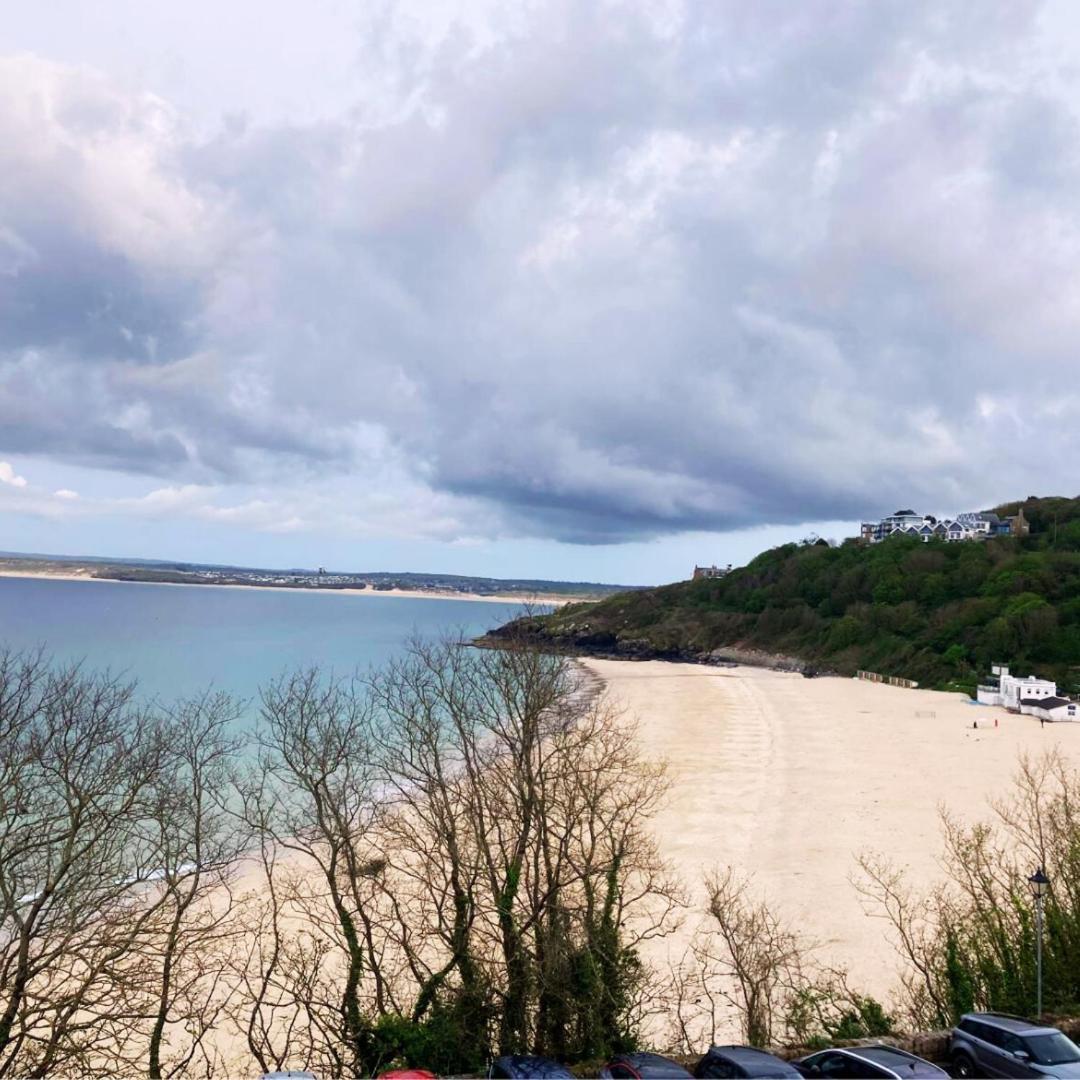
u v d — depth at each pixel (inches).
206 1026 610.5
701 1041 757.9
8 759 623.8
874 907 1230.3
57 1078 549.3
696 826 1675.7
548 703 903.7
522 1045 634.8
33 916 557.3
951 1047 606.2
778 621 7214.6
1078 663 4552.2
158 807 669.9
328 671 3934.5
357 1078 601.3
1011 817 1669.5
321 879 1182.3
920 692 4520.2
